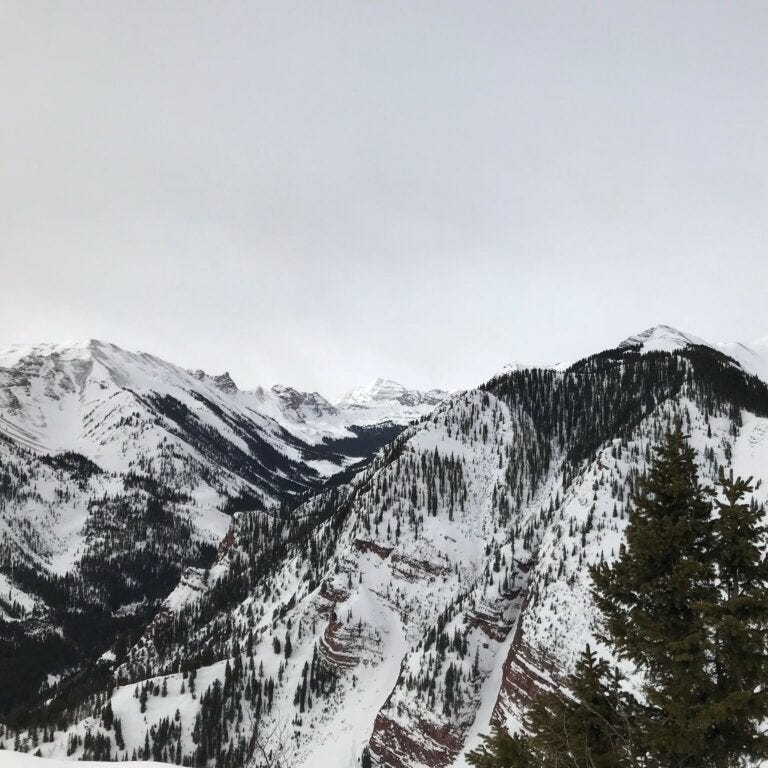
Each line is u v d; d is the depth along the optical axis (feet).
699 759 62.18
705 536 69.21
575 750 62.59
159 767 66.95
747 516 65.10
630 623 67.72
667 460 71.72
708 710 58.23
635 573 68.74
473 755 66.90
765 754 59.98
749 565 65.05
